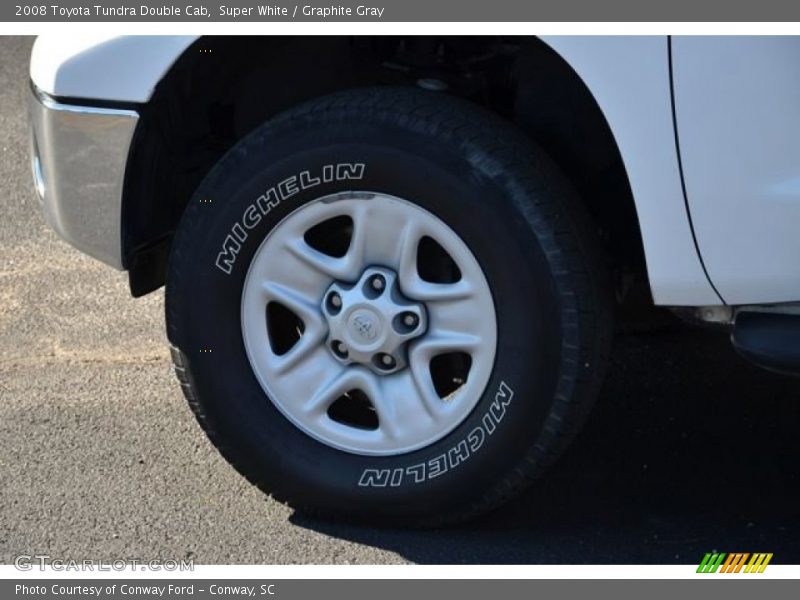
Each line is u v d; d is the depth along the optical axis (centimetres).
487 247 299
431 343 311
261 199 313
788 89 272
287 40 325
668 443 371
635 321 416
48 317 462
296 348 322
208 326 325
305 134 307
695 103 277
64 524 336
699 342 429
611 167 318
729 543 322
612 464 361
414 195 302
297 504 331
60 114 319
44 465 365
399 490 319
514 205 295
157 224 343
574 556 319
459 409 311
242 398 328
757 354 289
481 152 296
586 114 317
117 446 374
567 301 296
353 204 308
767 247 281
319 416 324
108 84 313
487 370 306
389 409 318
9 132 627
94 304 472
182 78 321
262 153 312
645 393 400
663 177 283
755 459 361
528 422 304
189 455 369
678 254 288
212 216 318
